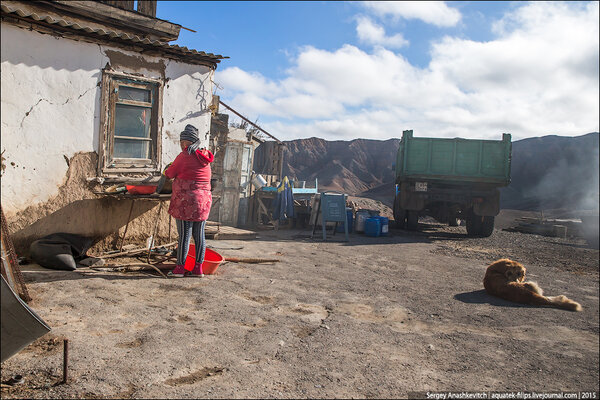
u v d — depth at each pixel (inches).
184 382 109.1
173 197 217.2
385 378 121.0
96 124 243.0
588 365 146.3
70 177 234.5
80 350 121.9
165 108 273.1
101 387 102.6
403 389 115.1
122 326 144.6
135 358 119.9
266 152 674.8
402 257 343.6
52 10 282.4
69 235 228.1
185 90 282.8
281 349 135.7
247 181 490.0
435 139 515.8
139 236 269.0
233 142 457.4
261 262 277.7
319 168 2377.0
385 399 108.4
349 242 416.8
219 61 294.7
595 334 181.8
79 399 96.7
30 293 170.9
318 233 470.0
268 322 161.5
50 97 224.7
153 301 175.6
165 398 99.8
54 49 224.5
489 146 506.6
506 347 159.0
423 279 265.1
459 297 227.0
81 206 239.5
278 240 398.6
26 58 215.5
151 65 264.4
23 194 218.5
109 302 168.7
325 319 170.9
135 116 261.0
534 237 569.6
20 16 209.0
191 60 282.7
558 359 150.7
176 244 281.4
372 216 506.0
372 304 200.2
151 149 270.7
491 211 510.0
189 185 215.2
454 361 140.4
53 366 111.2
